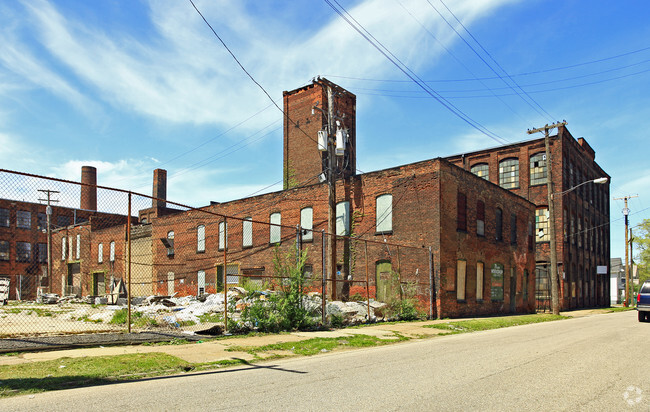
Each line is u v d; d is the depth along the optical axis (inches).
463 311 884.0
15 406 204.7
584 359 354.6
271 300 553.9
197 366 313.7
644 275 2810.0
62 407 203.6
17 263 1492.4
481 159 1579.7
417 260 845.8
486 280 984.9
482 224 991.0
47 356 326.3
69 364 296.7
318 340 460.4
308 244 1055.6
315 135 1334.9
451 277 849.5
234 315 595.8
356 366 320.8
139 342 403.9
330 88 948.6
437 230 825.5
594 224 1847.9
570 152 1526.8
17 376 259.9
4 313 701.3
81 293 1678.2
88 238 1692.9
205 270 1302.9
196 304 752.3
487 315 970.7
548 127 1083.3
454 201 883.4
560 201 1396.4
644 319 857.5
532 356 370.9
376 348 434.9
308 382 263.0
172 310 682.2
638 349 417.1
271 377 278.5
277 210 1143.6
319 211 1044.5
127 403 211.9
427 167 856.3
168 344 408.2
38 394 228.5
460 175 912.9
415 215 863.7
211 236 1302.9
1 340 348.2
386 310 758.5
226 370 304.2
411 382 263.3
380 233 920.3
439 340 510.0
